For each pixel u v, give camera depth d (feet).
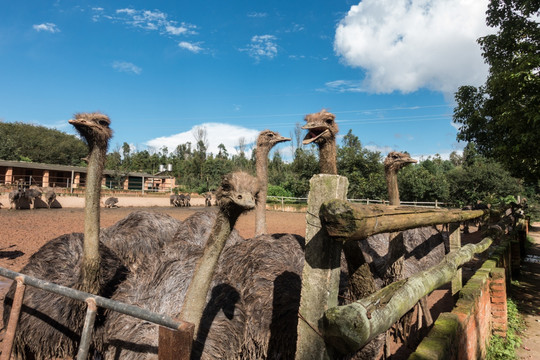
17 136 160.76
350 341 4.77
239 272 12.51
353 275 9.79
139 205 96.94
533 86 18.57
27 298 11.30
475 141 26.84
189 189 141.28
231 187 7.06
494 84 20.83
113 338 10.16
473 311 10.87
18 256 27.89
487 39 23.41
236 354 9.75
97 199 10.57
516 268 25.81
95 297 6.98
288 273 11.93
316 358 5.61
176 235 16.71
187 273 12.16
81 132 10.28
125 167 171.42
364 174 94.02
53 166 112.47
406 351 13.57
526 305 19.81
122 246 14.94
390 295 6.08
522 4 21.29
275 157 162.40
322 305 5.67
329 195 5.82
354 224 4.74
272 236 14.80
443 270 9.69
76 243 14.10
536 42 21.20
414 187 83.15
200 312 7.89
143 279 13.03
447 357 7.14
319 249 5.81
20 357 10.94
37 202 74.38
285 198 97.81
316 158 99.81
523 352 14.20
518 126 19.54
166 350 5.60
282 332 9.71
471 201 80.07
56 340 10.59
